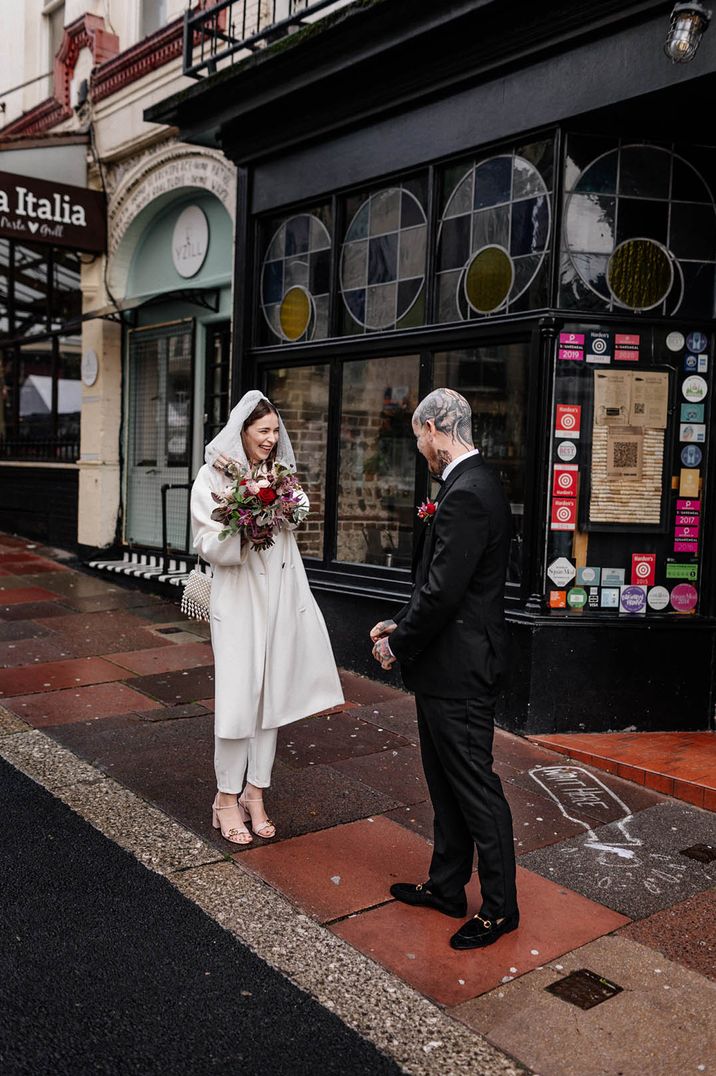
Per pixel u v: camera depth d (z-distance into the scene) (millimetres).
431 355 6070
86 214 9898
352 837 3951
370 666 6457
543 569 5309
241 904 3344
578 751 4965
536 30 5086
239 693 3709
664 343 5328
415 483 6227
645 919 3340
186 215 9273
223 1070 2461
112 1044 2543
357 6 5785
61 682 6191
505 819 3117
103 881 3479
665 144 5277
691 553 5430
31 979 2828
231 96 7059
